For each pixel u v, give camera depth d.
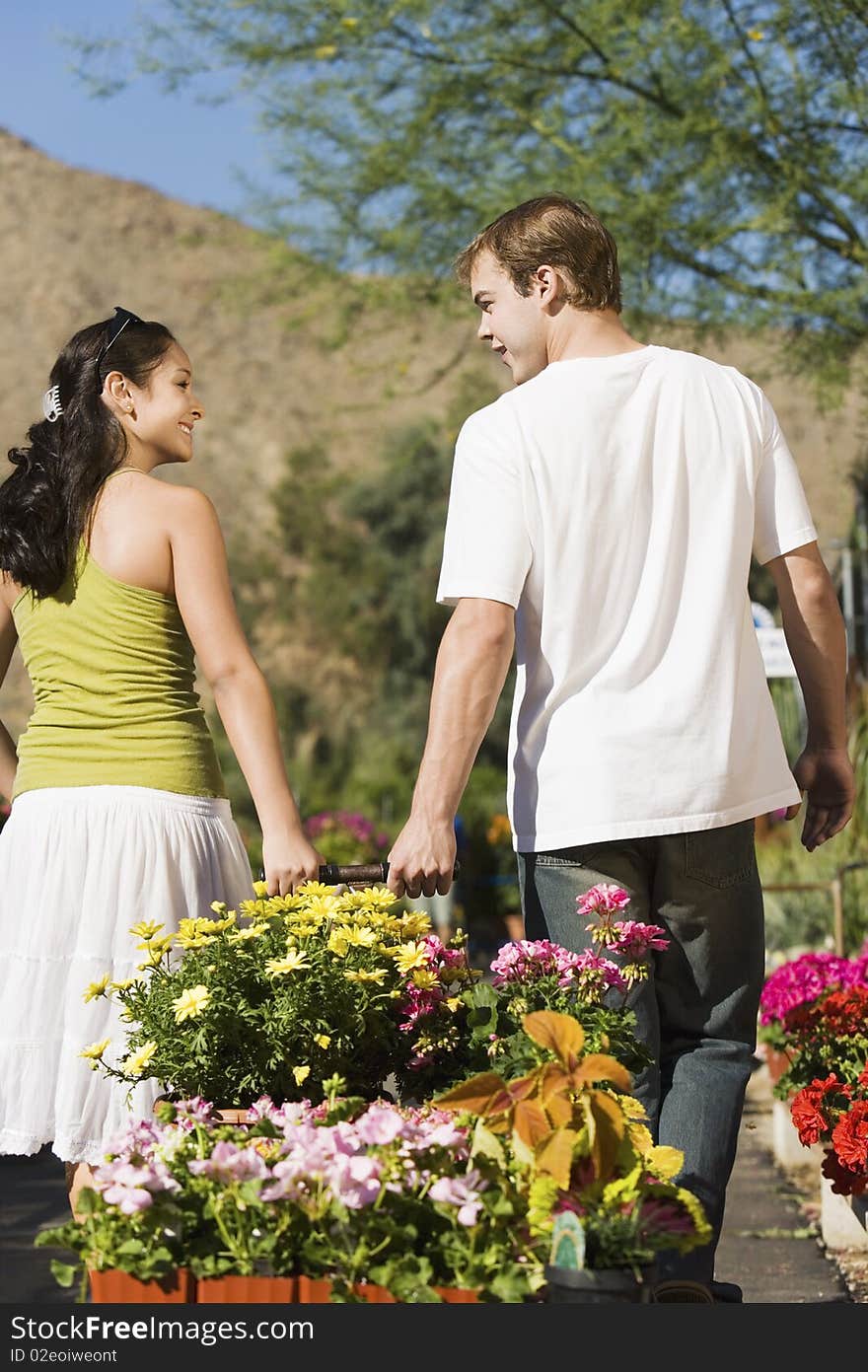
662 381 2.92
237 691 3.05
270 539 36.94
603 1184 2.14
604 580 2.83
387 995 2.85
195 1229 2.14
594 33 8.35
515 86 8.84
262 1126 2.35
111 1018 2.97
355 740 33.69
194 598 3.08
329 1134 2.15
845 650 3.10
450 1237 2.10
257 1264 2.07
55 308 76.44
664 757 2.79
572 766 2.80
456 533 2.86
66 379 3.23
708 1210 2.73
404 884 2.77
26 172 84.88
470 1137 2.29
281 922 2.96
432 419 13.65
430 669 33.72
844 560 12.91
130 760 3.07
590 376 2.89
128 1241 2.07
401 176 9.05
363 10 8.70
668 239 8.59
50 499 3.12
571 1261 2.02
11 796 3.47
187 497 3.15
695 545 2.88
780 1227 4.84
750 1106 7.09
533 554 2.83
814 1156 5.87
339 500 34.66
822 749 3.12
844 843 9.86
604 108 8.83
